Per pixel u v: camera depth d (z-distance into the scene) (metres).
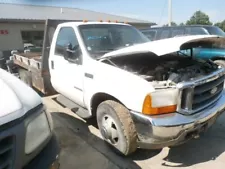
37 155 1.81
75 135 3.79
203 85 2.73
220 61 5.45
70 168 2.93
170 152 3.26
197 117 2.61
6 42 13.69
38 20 14.65
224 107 3.17
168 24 17.89
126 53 3.05
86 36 3.73
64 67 4.00
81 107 3.93
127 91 2.71
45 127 1.94
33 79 5.51
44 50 4.63
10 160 1.52
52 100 5.46
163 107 2.50
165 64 3.39
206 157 3.13
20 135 1.58
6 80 2.06
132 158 3.13
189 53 3.97
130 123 2.75
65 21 4.78
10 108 1.60
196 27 8.27
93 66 3.28
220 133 3.76
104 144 3.48
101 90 3.11
